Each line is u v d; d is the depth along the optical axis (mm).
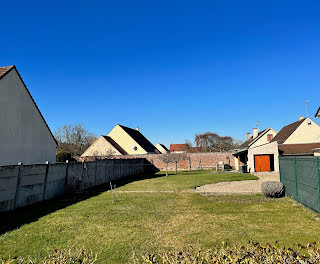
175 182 16578
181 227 6242
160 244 5105
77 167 13602
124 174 22234
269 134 32281
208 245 4953
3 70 14422
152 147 43250
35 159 16672
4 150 13766
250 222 6500
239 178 17344
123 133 37625
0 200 8031
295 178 9141
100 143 35344
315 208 7297
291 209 7855
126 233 5883
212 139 57344
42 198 10375
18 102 15109
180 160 29078
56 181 11531
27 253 4789
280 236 5328
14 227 6586
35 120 16859
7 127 14078
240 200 9609
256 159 21844
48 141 18453
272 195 9906
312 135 26125
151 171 29906
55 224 6781
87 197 11453
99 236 5711
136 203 9500
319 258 2641
